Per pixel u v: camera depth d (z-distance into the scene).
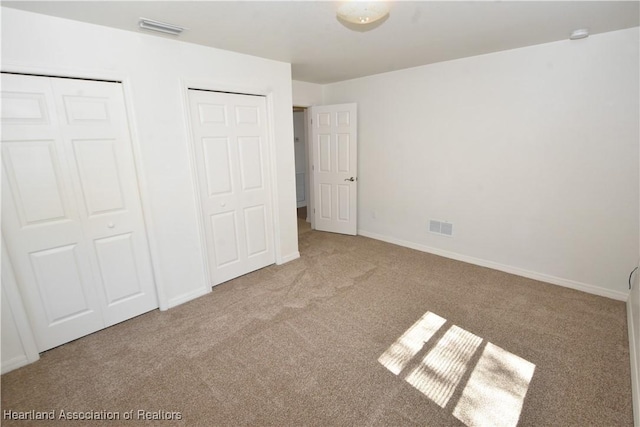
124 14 1.97
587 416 1.64
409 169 4.05
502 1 1.91
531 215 3.15
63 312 2.27
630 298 2.55
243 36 2.46
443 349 2.19
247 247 3.40
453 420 1.63
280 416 1.67
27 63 1.91
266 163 3.40
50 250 2.16
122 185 2.43
